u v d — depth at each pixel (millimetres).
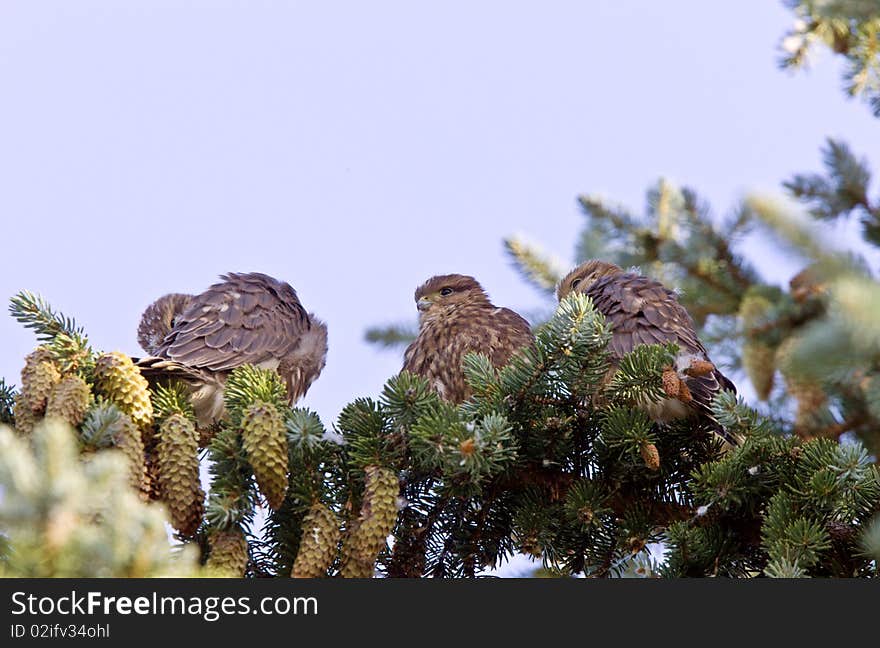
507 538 9844
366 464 8477
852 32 11203
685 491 9953
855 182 10586
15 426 8664
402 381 8703
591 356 8977
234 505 8180
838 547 8773
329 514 8195
